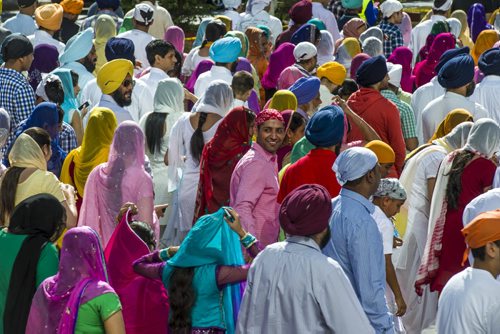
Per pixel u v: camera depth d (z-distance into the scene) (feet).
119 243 28.94
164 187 40.86
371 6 82.43
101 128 35.76
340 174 26.89
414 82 60.85
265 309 24.57
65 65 51.62
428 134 44.06
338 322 23.99
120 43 51.03
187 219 39.17
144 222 31.45
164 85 41.06
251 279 24.84
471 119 38.32
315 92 44.39
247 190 33.01
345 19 79.77
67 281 24.79
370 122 40.93
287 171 32.37
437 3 72.79
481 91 47.91
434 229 33.50
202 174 36.65
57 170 38.14
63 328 24.49
